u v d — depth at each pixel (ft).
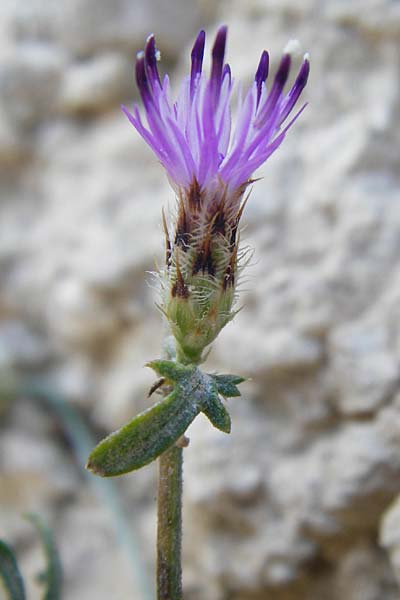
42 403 0.52
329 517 0.37
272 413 0.40
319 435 0.39
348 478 0.37
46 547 0.32
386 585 0.37
